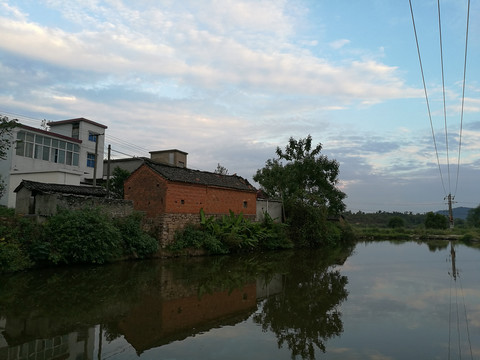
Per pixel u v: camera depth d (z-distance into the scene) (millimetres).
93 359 6602
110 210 20609
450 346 7434
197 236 24016
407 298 12055
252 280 15477
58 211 18016
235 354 6938
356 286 14242
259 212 33438
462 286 14258
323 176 43031
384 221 95375
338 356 6855
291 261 22875
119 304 10688
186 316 9641
